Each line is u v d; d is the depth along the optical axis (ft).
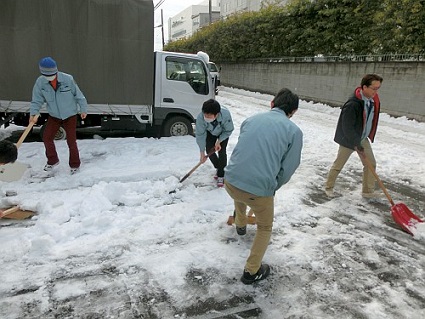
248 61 66.08
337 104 42.60
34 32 19.11
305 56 49.47
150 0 20.38
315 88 46.62
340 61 41.47
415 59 32.42
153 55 21.21
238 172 8.22
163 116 23.02
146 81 21.45
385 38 34.73
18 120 21.48
